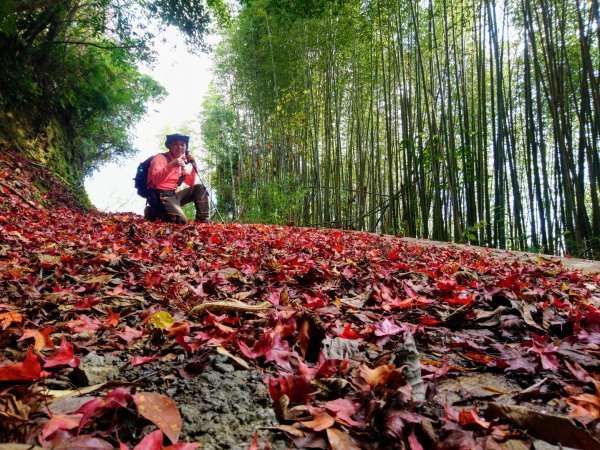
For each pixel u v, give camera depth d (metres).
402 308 1.86
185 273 2.51
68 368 1.10
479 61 8.13
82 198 10.71
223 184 22.02
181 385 1.01
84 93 11.30
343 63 10.88
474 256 4.41
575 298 2.13
